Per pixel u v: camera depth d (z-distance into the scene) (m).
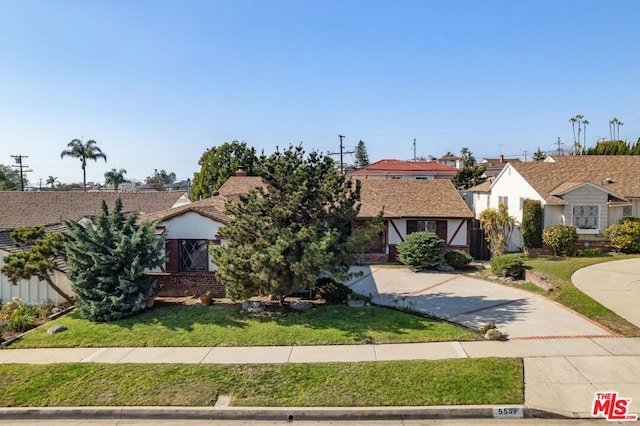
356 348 10.31
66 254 13.39
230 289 12.87
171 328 12.01
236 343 10.84
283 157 13.58
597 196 22.25
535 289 16.31
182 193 40.66
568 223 22.39
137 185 96.56
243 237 13.28
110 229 13.79
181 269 16.39
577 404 7.64
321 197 13.37
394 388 8.27
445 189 26.59
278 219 13.30
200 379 8.83
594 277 16.41
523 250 23.36
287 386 8.48
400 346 10.40
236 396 8.24
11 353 10.62
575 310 13.12
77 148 59.81
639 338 10.61
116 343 11.10
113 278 13.11
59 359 10.15
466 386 8.23
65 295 15.34
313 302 14.54
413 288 17.20
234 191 28.73
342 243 13.23
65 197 35.94
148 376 9.00
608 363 9.19
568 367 8.99
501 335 10.82
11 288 15.84
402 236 24.06
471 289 16.86
